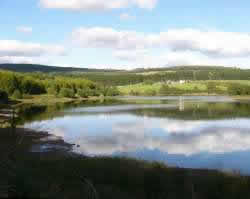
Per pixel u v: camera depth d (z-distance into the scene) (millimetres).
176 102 102500
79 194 9875
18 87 114062
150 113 63812
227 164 21125
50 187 9742
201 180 13633
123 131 38750
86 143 30062
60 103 99688
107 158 18484
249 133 35938
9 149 16719
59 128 41438
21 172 10836
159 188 12047
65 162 15891
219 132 36938
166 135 35094
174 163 21375
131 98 138375
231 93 158125
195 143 29641
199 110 69625
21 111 66500
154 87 190625
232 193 11992
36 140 30688
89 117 56438
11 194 8422
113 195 10688
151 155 24188
